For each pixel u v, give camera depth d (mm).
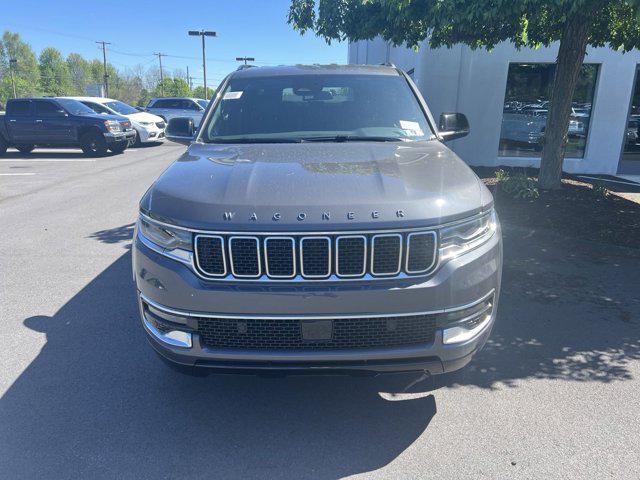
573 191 8445
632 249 5918
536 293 4781
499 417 3000
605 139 12000
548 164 8508
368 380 3389
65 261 5820
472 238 2646
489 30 8031
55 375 3453
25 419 2988
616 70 11609
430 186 2693
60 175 12562
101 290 4934
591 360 3639
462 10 5863
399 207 2484
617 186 10344
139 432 2883
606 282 5039
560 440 2797
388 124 3887
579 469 2578
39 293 4859
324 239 2422
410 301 2469
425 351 2543
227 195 2604
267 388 3311
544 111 11906
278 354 2512
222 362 2576
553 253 5840
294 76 4363
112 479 2533
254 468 2607
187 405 3131
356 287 2453
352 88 4203
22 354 3723
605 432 2859
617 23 7859
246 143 3688
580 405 3111
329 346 2523
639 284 4992
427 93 11719
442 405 3123
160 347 2691
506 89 11820
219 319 2527
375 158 3131
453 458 2668
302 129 3844
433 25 6551
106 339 3947
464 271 2553
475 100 11773
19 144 17047
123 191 10305
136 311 4453
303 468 2607
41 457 2680
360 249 2441
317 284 2455
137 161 15469
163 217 2609
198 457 2686
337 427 2928
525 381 3379
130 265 5672
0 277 5309
